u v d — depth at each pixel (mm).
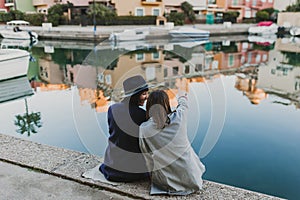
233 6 23422
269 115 4664
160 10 20344
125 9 19172
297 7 22641
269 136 3770
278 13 21719
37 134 3842
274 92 6234
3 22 19438
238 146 3445
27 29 16562
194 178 1777
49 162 2176
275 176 2789
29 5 21844
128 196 1798
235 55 12148
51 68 8812
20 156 2262
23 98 5742
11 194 1813
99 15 17734
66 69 8375
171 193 1786
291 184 2656
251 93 6059
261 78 7852
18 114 4734
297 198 2443
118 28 15828
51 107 5078
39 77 7738
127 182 1916
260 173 2836
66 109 4922
